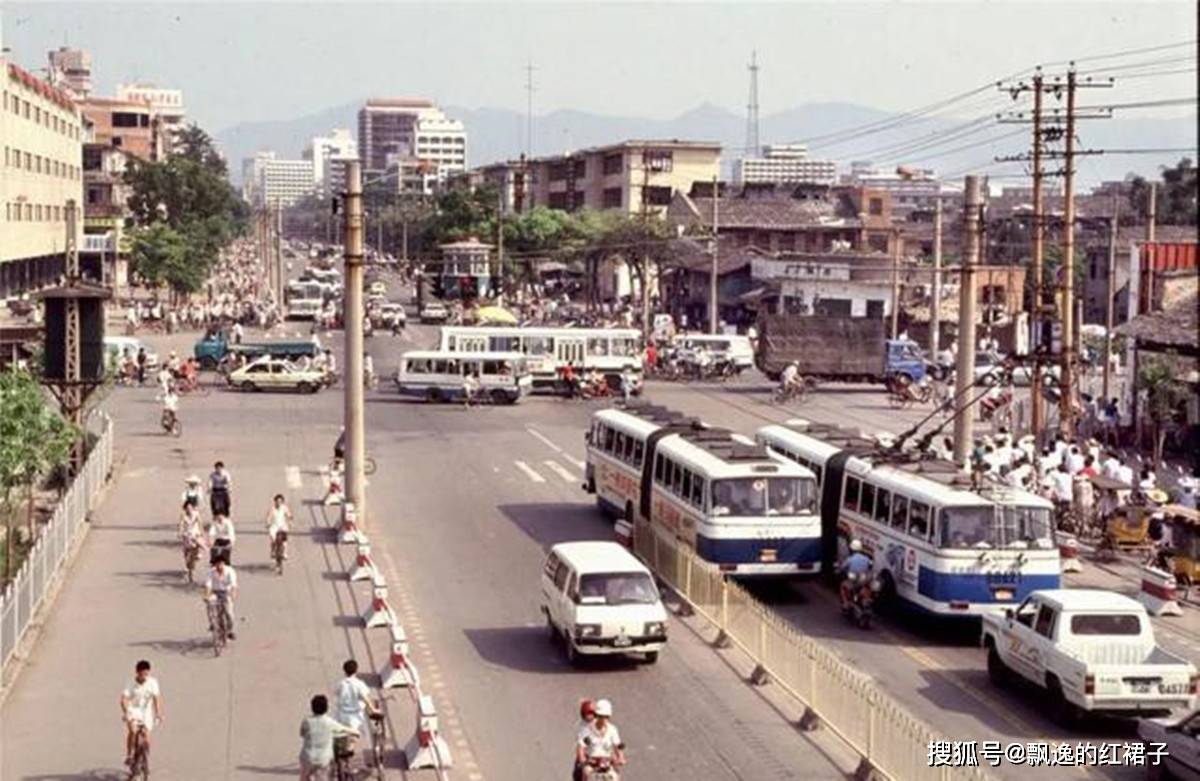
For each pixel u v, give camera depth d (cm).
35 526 4303
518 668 3042
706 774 2408
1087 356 8919
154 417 6919
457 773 2423
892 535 3481
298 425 6769
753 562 3609
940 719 2697
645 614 3008
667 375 9019
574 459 5944
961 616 3238
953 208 17500
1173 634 3428
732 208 14450
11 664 2970
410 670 2756
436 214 16088
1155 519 4216
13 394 3847
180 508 4744
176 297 14012
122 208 16675
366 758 2475
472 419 7131
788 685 2841
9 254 11550
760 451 3853
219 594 3141
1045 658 2689
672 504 3897
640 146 16412
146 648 3148
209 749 2516
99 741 2553
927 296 11481
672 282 12962
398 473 5522
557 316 12625
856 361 8362
